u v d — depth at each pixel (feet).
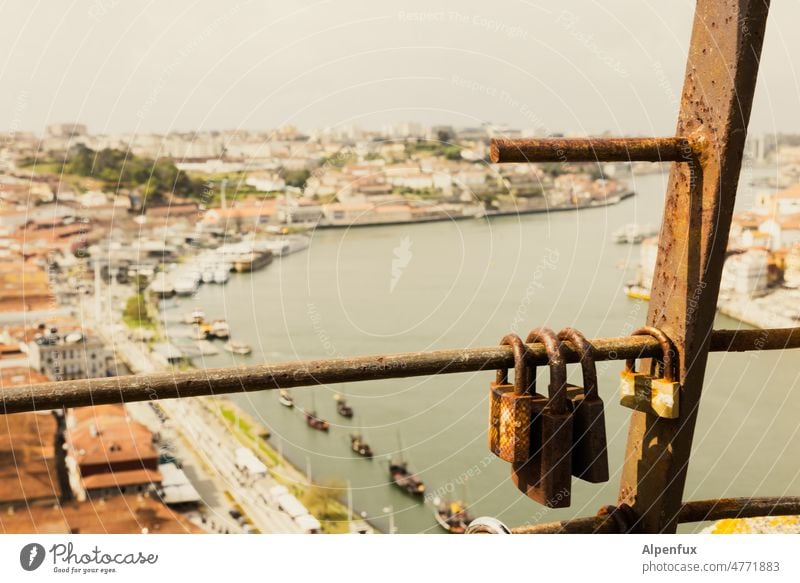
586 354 6.66
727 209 6.79
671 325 7.15
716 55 6.72
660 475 7.38
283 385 5.94
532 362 6.59
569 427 6.39
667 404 7.02
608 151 6.43
